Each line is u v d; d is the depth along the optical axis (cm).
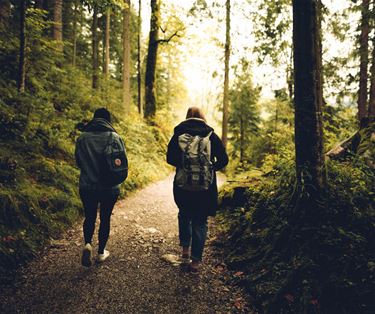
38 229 430
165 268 384
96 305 299
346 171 391
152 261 403
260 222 434
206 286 343
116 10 862
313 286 285
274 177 528
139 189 876
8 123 608
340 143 520
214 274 370
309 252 315
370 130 482
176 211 678
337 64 1198
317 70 333
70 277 346
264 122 1994
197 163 346
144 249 441
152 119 1766
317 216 337
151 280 352
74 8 1972
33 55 916
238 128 2205
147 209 668
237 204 582
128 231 510
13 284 319
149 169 1129
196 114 383
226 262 393
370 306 257
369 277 274
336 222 332
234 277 356
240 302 311
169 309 299
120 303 304
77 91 1137
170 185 1088
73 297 309
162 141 1689
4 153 527
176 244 471
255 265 359
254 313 294
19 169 514
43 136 676
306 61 329
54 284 329
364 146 456
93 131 372
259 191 513
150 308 299
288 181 427
